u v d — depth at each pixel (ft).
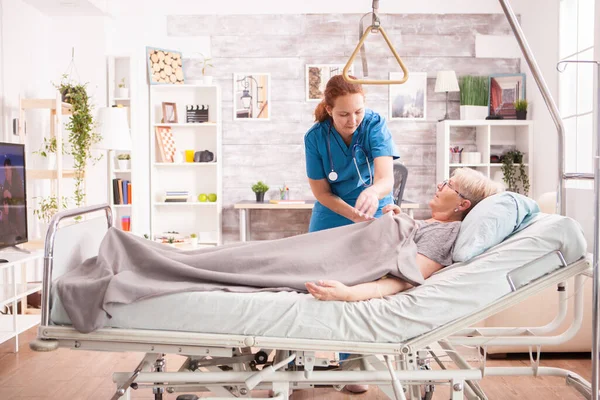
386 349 6.17
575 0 16.34
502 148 19.99
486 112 19.66
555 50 17.37
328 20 19.75
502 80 19.61
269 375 6.19
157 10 19.72
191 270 6.65
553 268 6.36
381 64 19.83
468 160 19.20
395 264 6.68
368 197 7.92
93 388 9.59
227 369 7.69
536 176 18.92
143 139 19.54
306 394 9.39
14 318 11.30
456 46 19.77
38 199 16.96
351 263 7.08
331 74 19.79
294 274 6.95
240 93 19.92
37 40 17.83
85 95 16.42
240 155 20.04
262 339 6.13
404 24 19.74
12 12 16.02
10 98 15.81
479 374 6.37
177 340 6.18
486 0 19.71
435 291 6.26
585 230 15.05
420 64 19.83
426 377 6.33
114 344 6.31
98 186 18.71
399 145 19.97
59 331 6.20
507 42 19.77
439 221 7.78
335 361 6.93
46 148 16.39
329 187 9.60
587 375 9.92
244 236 18.42
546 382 9.78
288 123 19.97
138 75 19.22
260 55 19.85
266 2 19.76
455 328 6.20
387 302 6.25
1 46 15.33
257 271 6.95
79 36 18.75
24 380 9.98
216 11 19.79
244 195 20.06
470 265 6.44
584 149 16.02
